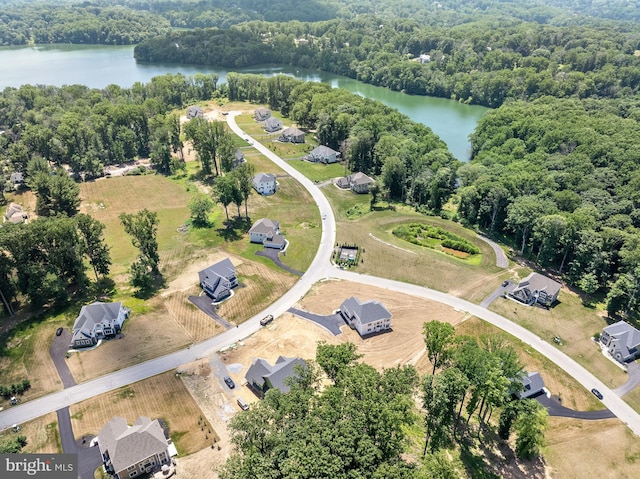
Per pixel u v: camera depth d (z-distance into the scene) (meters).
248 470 55.31
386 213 156.62
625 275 107.25
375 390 66.50
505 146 186.50
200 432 76.94
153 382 87.25
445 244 137.25
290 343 97.69
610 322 106.38
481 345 96.44
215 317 105.75
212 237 139.75
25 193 170.12
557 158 165.62
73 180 165.38
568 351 97.38
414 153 172.62
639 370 93.06
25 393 84.50
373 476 54.94
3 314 105.38
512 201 139.25
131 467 68.44
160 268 123.75
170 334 100.06
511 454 75.25
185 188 174.12
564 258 123.19
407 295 114.06
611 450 76.25
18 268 105.00
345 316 105.81
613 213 131.00
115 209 156.75
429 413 76.69
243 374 89.44
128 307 107.81
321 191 172.50
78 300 110.44
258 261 127.94
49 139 187.62
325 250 133.62
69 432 76.62
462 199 151.75
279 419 62.97
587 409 84.00
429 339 78.69
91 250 112.94
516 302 112.56
